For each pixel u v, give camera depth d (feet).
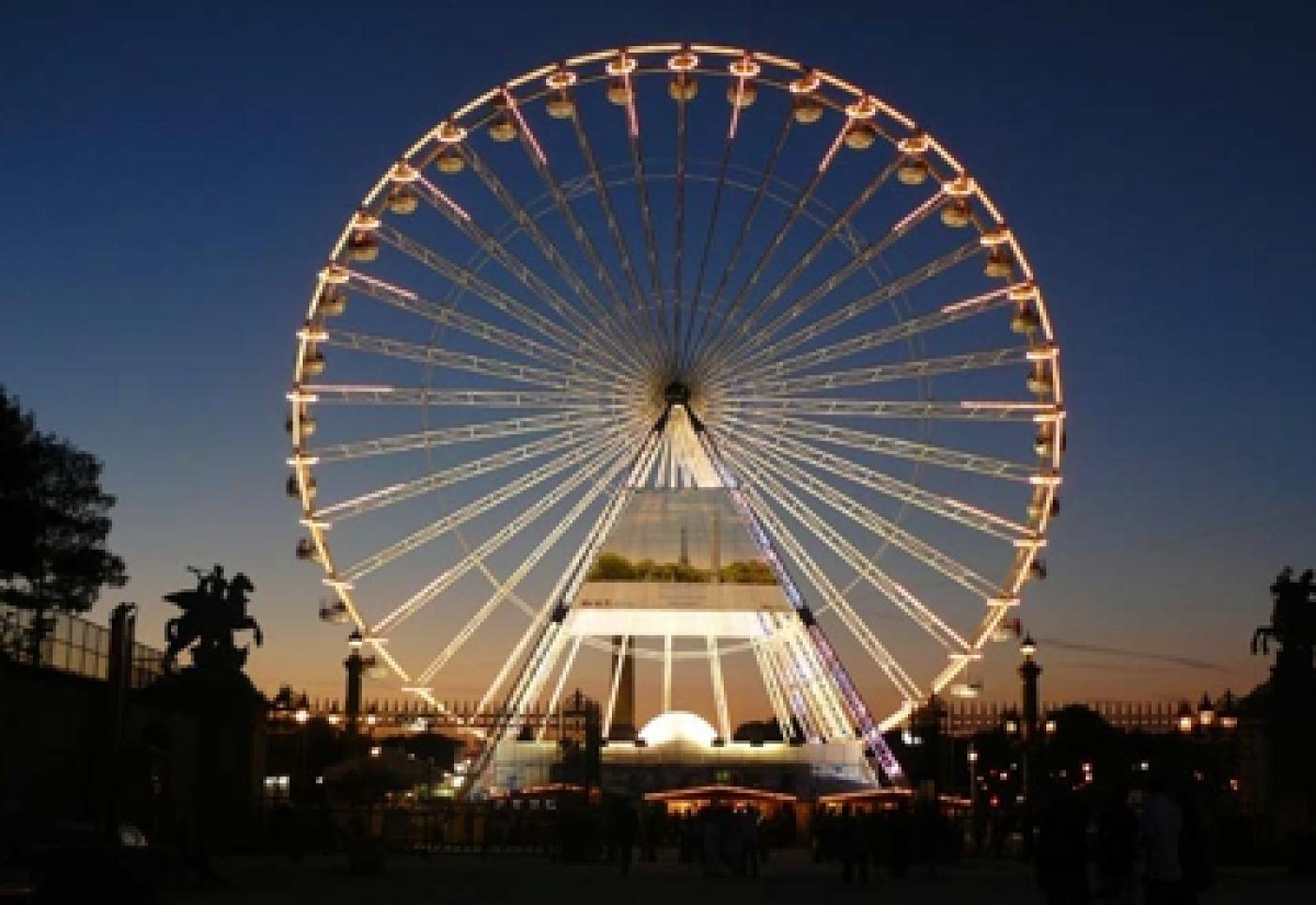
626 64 269.64
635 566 305.32
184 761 190.90
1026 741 244.83
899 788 266.16
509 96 269.85
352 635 266.57
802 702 306.55
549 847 234.99
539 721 230.07
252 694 204.33
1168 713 219.82
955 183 268.82
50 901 103.96
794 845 287.69
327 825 226.99
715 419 275.39
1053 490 270.87
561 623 280.10
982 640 271.69
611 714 309.01
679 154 270.87
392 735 363.76
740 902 137.18
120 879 105.29
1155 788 79.36
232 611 203.92
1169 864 77.56
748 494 275.39
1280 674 198.90
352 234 268.82
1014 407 272.10
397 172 267.39
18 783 152.25
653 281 272.72
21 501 206.39
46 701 158.81
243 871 175.42
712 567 305.94
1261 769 202.18
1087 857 84.12
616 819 202.28
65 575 235.40
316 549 268.62
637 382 273.33
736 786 288.30
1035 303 272.10
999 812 268.00
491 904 131.44
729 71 269.44
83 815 159.53
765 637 303.89
